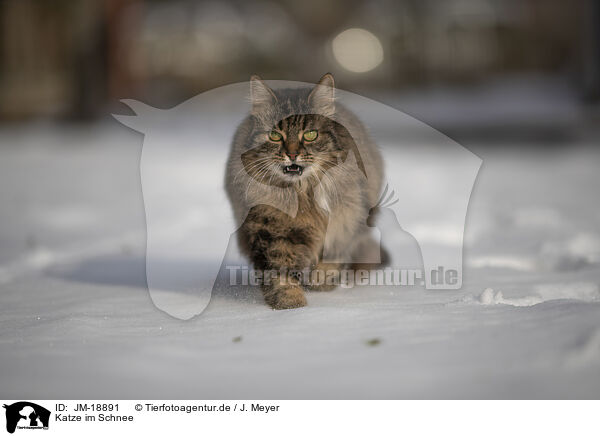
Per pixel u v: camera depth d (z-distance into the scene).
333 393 3.33
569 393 3.17
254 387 3.40
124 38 28.28
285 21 42.25
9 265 7.76
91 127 25.62
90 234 9.83
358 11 45.44
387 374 3.47
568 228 8.87
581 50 32.66
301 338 4.07
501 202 11.73
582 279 5.75
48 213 11.59
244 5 40.81
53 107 29.22
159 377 3.55
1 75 29.03
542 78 38.16
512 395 3.23
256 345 3.99
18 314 5.23
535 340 3.75
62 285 6.49
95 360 3.80
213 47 37.78
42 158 18.59
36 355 3.91
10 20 28.77
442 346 3.78
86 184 14.85
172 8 38.78
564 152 20.05
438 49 39.31
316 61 41.94
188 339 4.19
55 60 29.86
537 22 40.06
